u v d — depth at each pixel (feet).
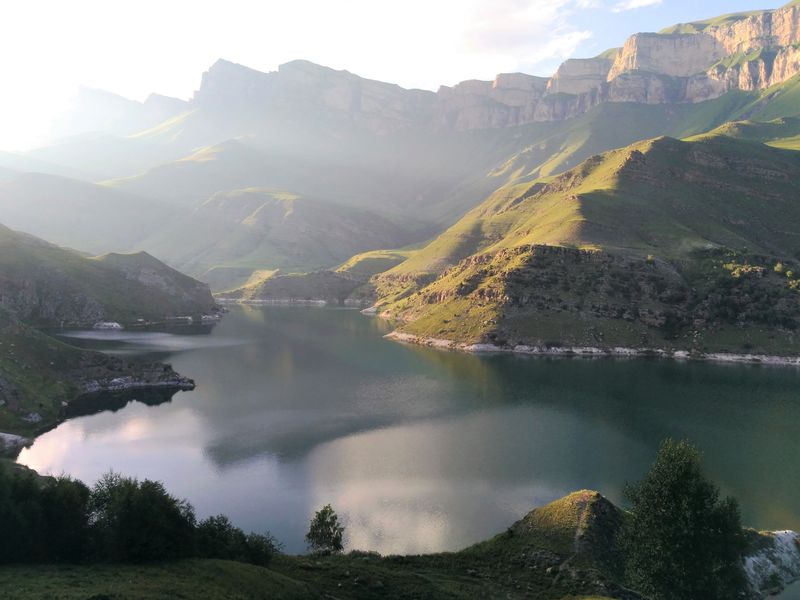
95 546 169.27
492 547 225.56
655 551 181.88
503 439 383.45
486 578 199.62
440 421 426.10
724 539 182.91
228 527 199.11
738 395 510.99
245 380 565.53
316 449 361.10
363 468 328.90
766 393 518.37
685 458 191.42
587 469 329.11
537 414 447.01
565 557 210.18
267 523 258.37
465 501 285.23
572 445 371.97
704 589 177.27
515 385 547.90
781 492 303.68
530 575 202.28
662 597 179.52
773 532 251.60
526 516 244.42
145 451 354.13
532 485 305.73
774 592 215.92
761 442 383.45
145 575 151.64
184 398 492.13
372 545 240.32
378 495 291.79
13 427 383.65
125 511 169.48
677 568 178.09
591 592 184.75
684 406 472.03
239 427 407.64
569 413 450.30
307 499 285.43
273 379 571.28
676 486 188.85
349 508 276.21
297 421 424.05
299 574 181.27
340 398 496.23
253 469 325.83
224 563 167.22
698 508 184.14
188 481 306.96
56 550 168.14
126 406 463.42
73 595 129.29
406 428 408.05
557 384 552.41
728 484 314.14
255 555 187.21
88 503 181.37
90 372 513.45
